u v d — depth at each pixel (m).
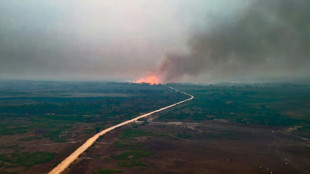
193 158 94.62
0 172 79.75
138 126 151.38
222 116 182.88
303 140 120.00
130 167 84.94
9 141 116.00
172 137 125.75
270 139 121.81
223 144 113.38
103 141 117.94
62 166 84.50
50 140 119.44
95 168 83.81
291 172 81.62
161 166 86.25
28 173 79.19
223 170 82.94
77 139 120.62
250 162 90.25
